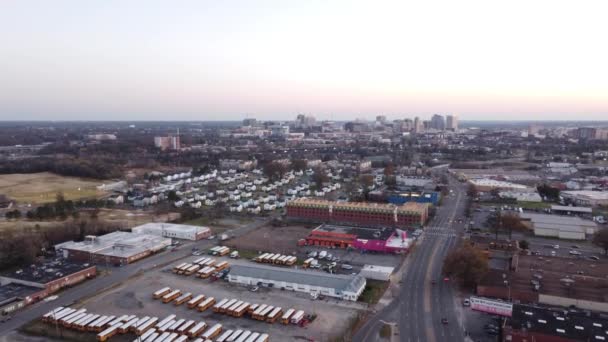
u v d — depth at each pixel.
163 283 147.62
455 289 141.25
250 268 151.75
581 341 99.19
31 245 166.88
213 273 156.50
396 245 181.12
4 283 143.25
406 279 150.25
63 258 171.50
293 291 140.88
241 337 108.06
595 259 170.25
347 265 163.38
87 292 139.62
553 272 146.50
